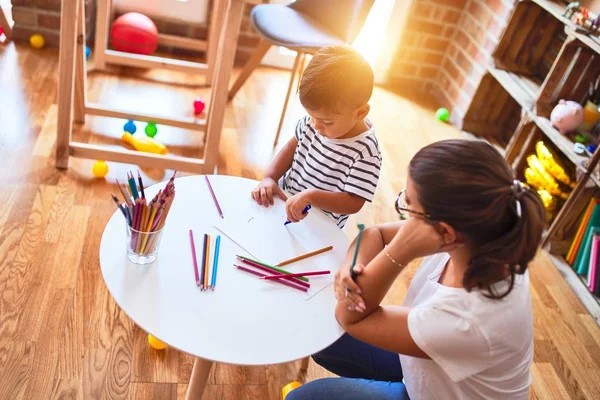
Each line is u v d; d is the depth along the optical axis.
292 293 1.10
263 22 2.36
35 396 1.40
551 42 2.83
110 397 1.44
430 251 0.93
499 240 0.83
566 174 2.43
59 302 1.64
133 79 2.82
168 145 2.46
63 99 2.01
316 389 1.12
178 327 0.98
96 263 1.80
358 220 2.30
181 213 1.23
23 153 2.17
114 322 1.63
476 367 0.92
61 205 1.98
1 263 1.71
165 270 1.09
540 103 2.54
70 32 1.89
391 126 3.03
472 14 3.17
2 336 1.51
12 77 2.60
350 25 2.40
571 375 1.81
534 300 2.07
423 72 3.46
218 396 1.51
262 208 1.32
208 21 3.08
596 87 2.46
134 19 2.85
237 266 1.13
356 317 1.00
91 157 2.15
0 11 2.79
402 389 1.13
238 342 0.98
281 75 3.24
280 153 1.48
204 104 2.66
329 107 1.20
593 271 2.14
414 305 1.09
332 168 1.39
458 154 0.84
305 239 1.25
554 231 2.30
